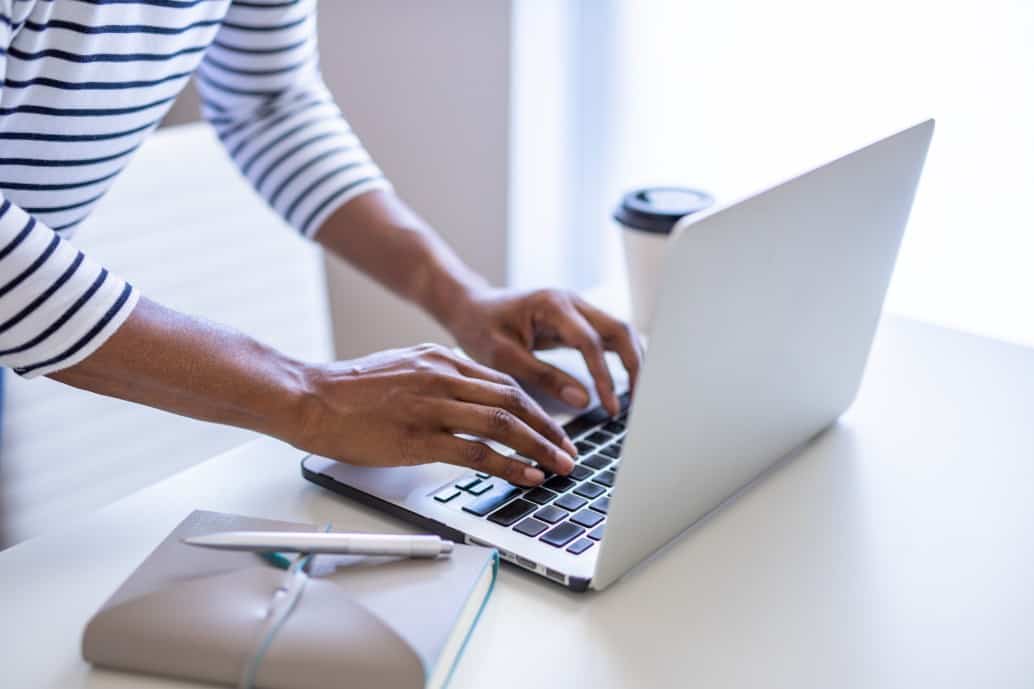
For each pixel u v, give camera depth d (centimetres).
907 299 122
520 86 152
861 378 84
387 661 52
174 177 153
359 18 159
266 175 104
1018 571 67
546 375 87
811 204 65
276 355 74
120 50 77
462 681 56
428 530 69
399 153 166
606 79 148
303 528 62
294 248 166
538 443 72
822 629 61
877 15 119
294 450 80
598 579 62
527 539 66
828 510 73
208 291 158
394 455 71
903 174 74
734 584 65
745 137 135
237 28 96
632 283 101
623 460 58
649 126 145
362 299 178
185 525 62
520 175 158
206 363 69
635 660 58
